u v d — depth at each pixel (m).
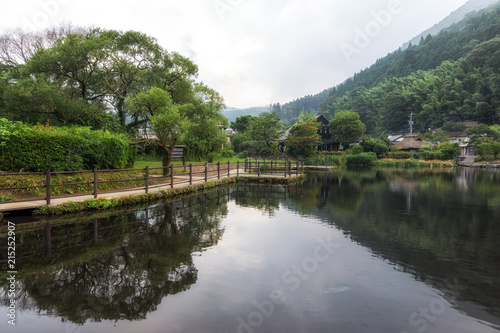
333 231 6.55
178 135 13.02
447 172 27.08
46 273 4.07
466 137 48.19
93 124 15.46
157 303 3.35
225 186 15.05
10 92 13.33
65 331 2.79
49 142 8.73
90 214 7.54
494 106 55.22
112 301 3.38
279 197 11.62
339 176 22.27
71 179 9.07
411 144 48.81
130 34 16.72
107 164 10.52
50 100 13.62
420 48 100.56
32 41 21.89
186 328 2.88
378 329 2.93
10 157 8.02
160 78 18.20
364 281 4.03
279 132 38.81
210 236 5.99
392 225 7.13
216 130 21.78
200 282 3.90
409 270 4.42
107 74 16.75
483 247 5.52
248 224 7.10
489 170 30.20
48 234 5.82
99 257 4.70
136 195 9.07
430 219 7.80
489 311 3.32
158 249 5.14
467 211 8.88
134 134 18.73
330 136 53.59
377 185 16.05
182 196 10.97
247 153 37.56
